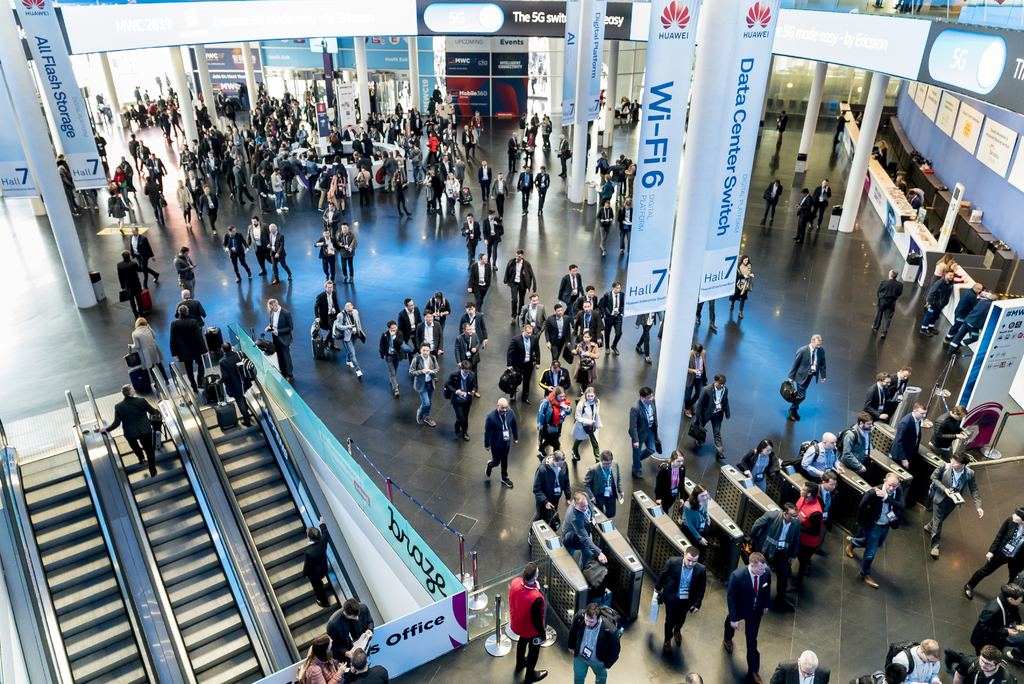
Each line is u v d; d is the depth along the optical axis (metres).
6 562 9.11
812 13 15.04
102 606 9.95
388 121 30.03
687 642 7.76
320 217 21.56
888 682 6.01
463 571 8.52
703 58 8.58
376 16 19.14
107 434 11.09
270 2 17.91
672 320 10.03
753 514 8.88
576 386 12.55
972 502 10.01
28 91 13.69
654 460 10.70
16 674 7.75
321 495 11.16
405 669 7.56
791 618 8.06
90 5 15.16
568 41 19.02
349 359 12.94
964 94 9.73
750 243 19.67
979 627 7.35
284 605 10.37
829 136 34.53
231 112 35.41
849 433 9.55
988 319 10.20
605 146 29.48
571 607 7.72
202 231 20.27
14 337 14.26
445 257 18.38
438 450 10.95
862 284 17.05
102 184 15.01
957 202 16.33
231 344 12.59
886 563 8.90
